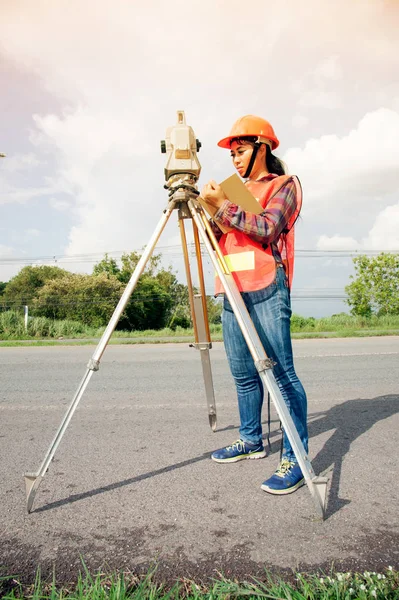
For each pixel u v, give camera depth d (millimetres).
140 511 1732
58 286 32000
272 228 1859
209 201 1864
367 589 1172
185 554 1412
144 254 1849
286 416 1655
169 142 1937
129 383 5070
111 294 32594
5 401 4109
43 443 2711
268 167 2186
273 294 1974
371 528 1574
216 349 9969
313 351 8727
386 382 4840
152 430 2965
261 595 1152
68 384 5102
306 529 1569
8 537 1539
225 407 3699
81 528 1600
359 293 28406
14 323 19375
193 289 2396
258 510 1726
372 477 2064
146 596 1153
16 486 2018
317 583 1202
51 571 1329
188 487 1964
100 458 2393
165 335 20562
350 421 3082
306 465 1631
